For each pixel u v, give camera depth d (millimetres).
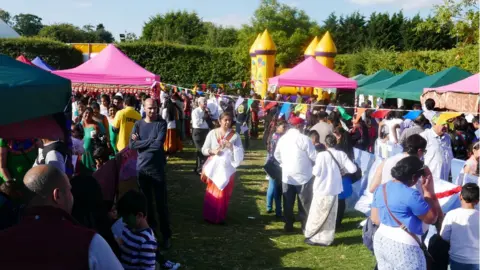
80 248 2240
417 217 3975
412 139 4879
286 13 50906
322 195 6797
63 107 4027
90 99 12266
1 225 3980
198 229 7461
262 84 24844
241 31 49344
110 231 3754
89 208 3479
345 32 59969
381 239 4070
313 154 7270
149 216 6980
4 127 4035
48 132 4141
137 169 6352
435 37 48562
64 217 2344
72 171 5152
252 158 14148
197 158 11547
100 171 5160
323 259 6363
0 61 3908
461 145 8992
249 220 8039
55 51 27625
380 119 13203
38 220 2281
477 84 11984
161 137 6285
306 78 16453
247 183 10812
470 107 12203
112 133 8664
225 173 7594
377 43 54438
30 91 3387
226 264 6105
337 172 6812
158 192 6383
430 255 4270
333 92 22719
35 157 5148
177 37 63781
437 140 7762
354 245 6922
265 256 6438
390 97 16750
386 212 4051
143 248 3797
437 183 5629
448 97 13133
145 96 13492
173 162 13047
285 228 7461
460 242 4484
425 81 15766
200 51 29734
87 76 12203
